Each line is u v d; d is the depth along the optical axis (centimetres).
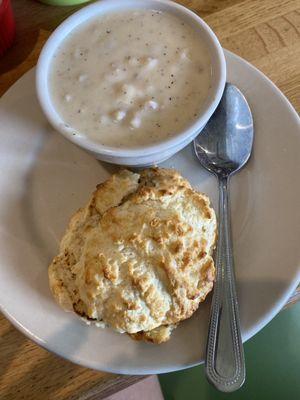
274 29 23
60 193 21
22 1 24
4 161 21
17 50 23
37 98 20
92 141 18
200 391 27
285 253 18
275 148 20
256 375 28
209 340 17
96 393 18
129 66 20
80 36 20
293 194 19
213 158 21
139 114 19
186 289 17
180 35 20
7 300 18
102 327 18
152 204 18
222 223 19
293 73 22
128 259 17
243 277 18
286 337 28
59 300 18
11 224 20
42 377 18
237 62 21
